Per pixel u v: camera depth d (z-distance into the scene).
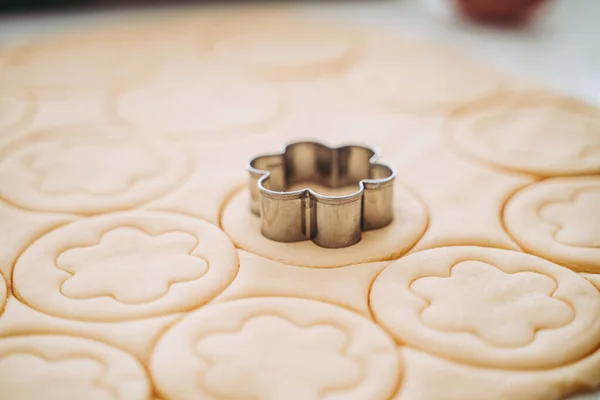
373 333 0.22
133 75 0.39
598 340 0.22
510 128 0.33
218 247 0.25
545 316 0.23
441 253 0.25
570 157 0.30
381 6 0.55
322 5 0.55
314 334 0.22
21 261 0.25
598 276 0.24
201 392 0.21
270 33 0.46
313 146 0.28
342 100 0.36
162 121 0.34
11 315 0.23
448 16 0.52
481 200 0.28
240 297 0.23
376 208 0.26
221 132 0.33
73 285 0.24
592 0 0.54
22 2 0.52
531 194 0.28
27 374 0.21
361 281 0.24
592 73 0.39
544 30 0.48
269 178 0.26
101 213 0.27
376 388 0.21
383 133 0.33
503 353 0.22
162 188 0.28
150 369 0.21
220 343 0.22
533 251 0.25
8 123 0.33
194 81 0.38
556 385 0.21
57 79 0.38
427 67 0.39
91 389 0.21
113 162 0.30
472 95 0.36
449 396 0.21
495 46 0.44
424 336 0.22
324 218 0.25
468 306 0.23
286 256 0.25
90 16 0.51
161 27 0.47
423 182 0.29
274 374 0.21
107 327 0.22
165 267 0.24
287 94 0.36
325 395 0.21
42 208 0.27
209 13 0.51
